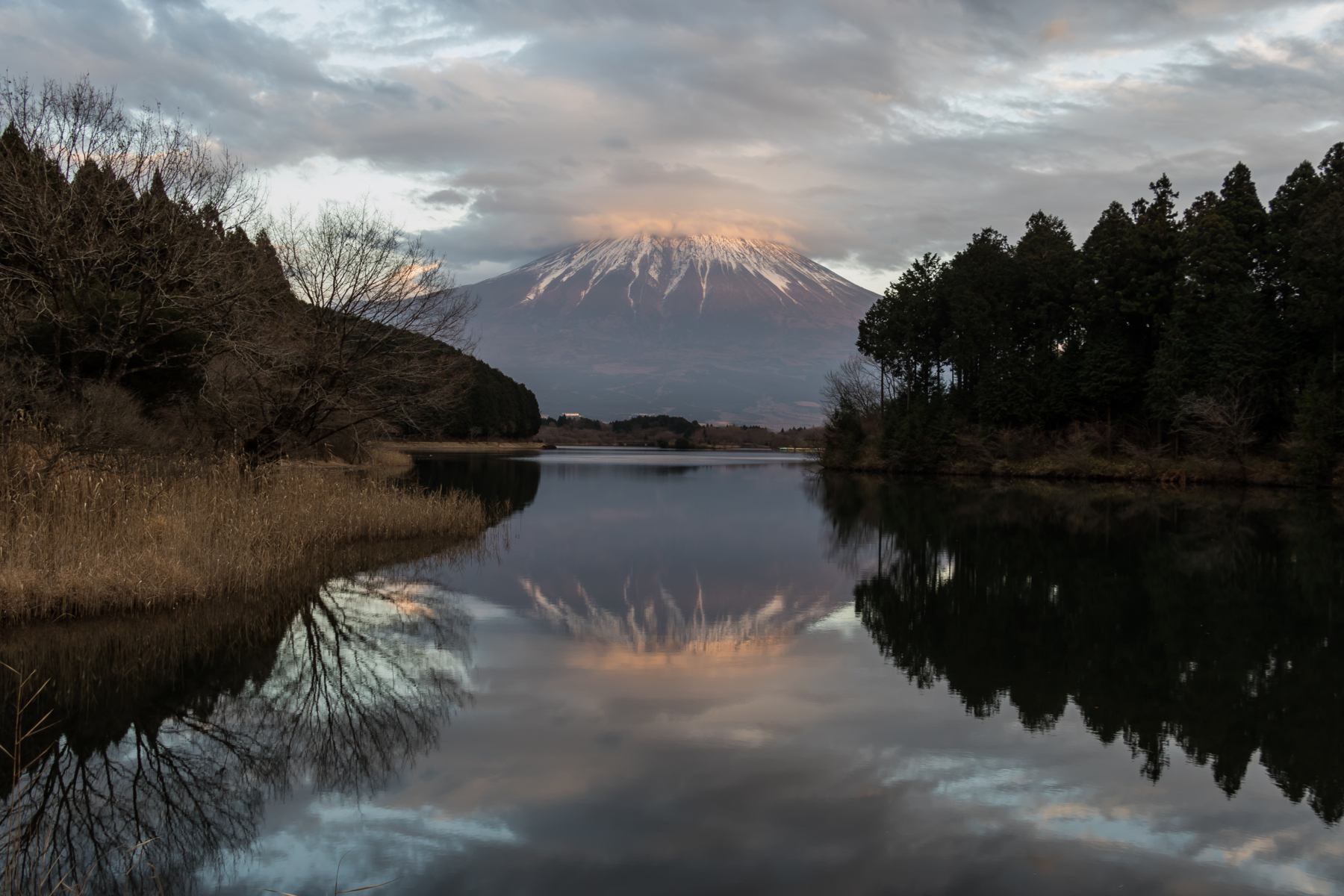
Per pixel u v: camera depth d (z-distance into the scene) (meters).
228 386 19.28
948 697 8.67
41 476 12.93
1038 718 8.02
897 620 12.27
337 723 7.77
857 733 7.53
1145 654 10.45
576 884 4.94
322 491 19.14
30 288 16.83
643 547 19.72
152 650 9.97
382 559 16.91
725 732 7.52
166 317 20.06
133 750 7.14
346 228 20.64
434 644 10.56
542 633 11.19
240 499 15.88
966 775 6.62
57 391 15.89
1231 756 7.11
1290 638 11.34
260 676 9.12
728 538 21.66
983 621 12.21
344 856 5.32
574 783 6.38
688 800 6.08
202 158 18.38
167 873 5.15
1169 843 5.53
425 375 21.92
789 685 8.99
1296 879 5.08
